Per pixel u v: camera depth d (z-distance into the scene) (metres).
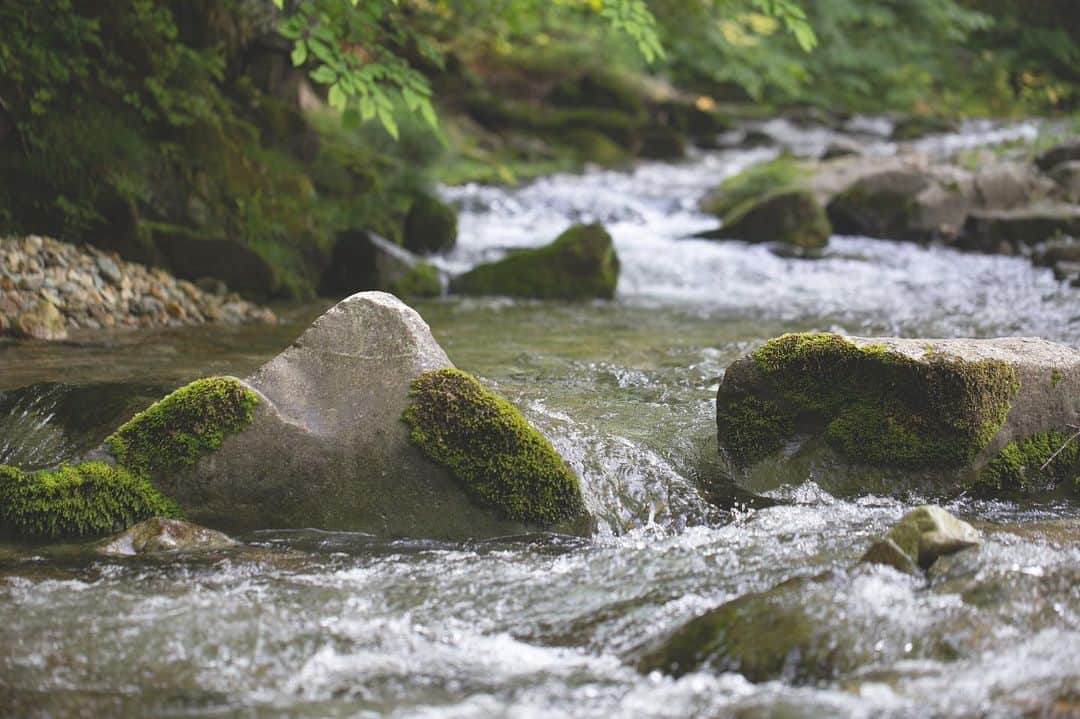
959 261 11.15
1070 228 11.68
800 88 22.62
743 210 11.94
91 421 4.91
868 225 12.31
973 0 25.27
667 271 10.48
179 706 2.92
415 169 11.93
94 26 8.43
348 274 9.30
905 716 2.76
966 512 4.47
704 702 2.91
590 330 7.79
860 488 4.63
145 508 4.32
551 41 19.97
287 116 10.11
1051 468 4.65
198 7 9.48
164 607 3.52
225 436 4.35
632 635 3.35
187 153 8.84
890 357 4.59
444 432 4.34
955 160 14.13
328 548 4.16
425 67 15.09
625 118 18.23
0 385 5.40
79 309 7.28
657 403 5.53
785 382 4.75
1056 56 24.28
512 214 12.87
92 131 8.29
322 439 4.34
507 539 4.27
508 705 2.93
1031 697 2.80
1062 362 4.70
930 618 3.22
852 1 24.45
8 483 4.32
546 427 4.79
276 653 3.23
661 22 21.69
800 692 2.93
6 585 3.70
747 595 3.38
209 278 8.43
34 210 7.88
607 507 4.44
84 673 3.09
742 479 4.75
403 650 3.26
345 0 8.25
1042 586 3.39
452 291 9.44
